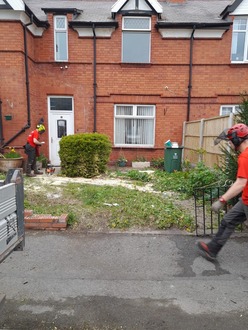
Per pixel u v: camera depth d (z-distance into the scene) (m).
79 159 8.15
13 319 2.34
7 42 8.80
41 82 10.37
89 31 10.15
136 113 10.80
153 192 6.38
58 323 2.30
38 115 10.49
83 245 3.73
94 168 8.31
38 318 2.35
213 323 2.31
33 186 6.48
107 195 5.73
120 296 2.66
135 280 2.93
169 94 10.51
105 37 10.22
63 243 3.78
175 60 10.34
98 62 10.34
